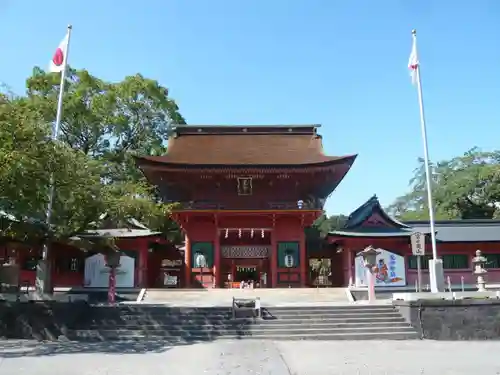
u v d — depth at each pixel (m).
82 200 24.20
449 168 76.25
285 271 43.91
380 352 19.05
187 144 48.88
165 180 45.06
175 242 54.22
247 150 47.88
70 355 18.02
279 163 44.34
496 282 41.97
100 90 51.84
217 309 25.94
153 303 31.14
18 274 30.05
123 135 54.41
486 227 44.72
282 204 44.44
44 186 23.47
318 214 43.69
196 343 21.47
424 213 75.81
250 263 47.81
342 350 19.53
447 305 24.80
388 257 39.78
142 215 29.02
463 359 17.41
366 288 37.22
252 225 44.84
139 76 52.81
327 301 33.50
